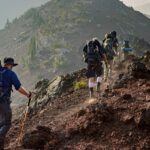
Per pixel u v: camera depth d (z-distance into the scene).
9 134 10.28
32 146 8.59
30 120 11.70
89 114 9.12
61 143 8.59
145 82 10.89
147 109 8.41
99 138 8.45
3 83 8.60
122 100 9.58
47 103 14.73
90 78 12.36
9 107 8.65
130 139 8.18
